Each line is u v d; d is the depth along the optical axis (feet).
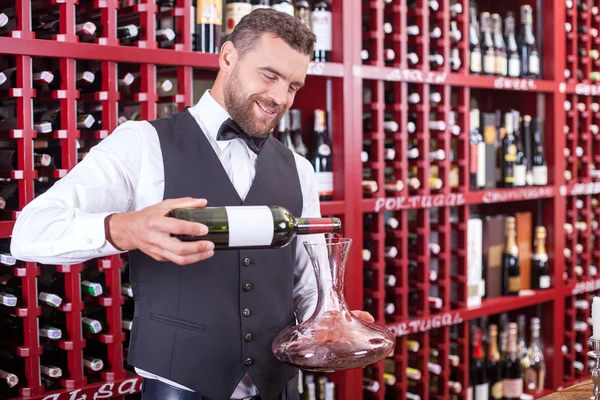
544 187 10.82
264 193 5.25
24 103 5.91
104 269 6.51
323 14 8.20
